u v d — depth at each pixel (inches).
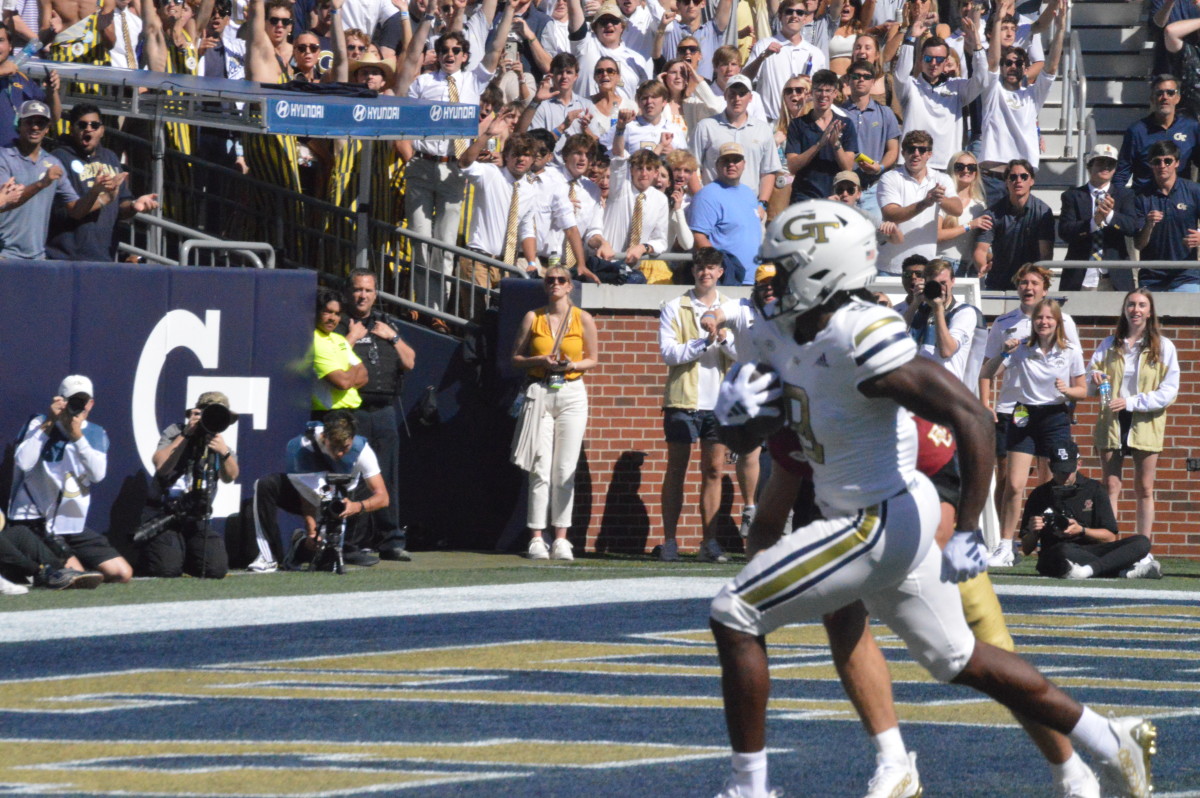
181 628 1079.0
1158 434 1701.5
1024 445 1632.6
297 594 1280.8
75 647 995.3
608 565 1569.9
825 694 869.8
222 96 1540.4
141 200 1562.5
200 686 863.1
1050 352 1620.3
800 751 718.5
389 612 1168.8
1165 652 1035.9
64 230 1507.1
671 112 1926.7
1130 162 2028.8
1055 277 2070.6
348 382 1528.1
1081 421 1857.8
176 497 1414.9
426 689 862.5
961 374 1525.6
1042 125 2443.4
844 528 567.2
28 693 837.2
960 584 644.7
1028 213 1872.5
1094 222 1889.8
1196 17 2247.8
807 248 558.3
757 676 576.7
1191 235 1840.6
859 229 562.3
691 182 1847.9
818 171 1893.5
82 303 1424.7
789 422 585.0
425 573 1457.9
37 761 672.4
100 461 1350.9
